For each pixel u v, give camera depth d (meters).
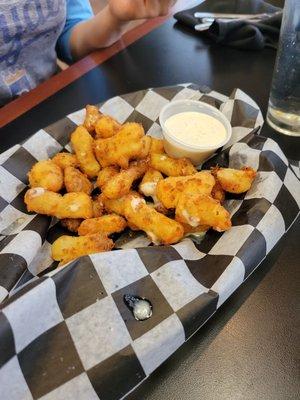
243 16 0.39
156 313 0.18
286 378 0.17
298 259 0.21
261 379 0.17
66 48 0.42
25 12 0.34
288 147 0.28
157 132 0.29
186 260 0.21
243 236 0.21
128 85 0.33
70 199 0.23
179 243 0.22
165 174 0.26
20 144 0.26
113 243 0.23
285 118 0.28
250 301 0.20
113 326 0.17
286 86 0.26
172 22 0.40
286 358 0.18
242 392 0.17
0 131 0.29
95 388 0.16
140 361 0.16
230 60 0.36
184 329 0.17
